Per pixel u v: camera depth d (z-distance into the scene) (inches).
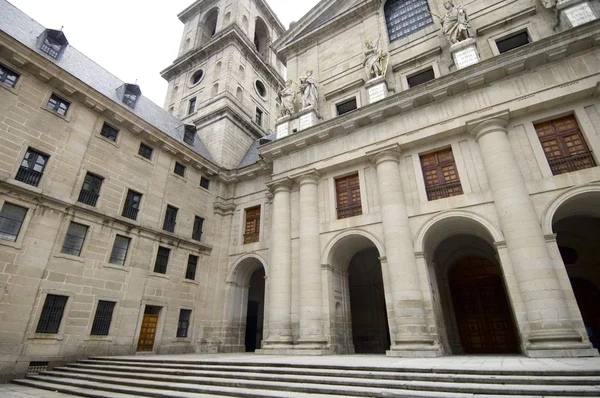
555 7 605.0
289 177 740.0
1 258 510.6
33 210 564.7
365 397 272.2
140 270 707.4
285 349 597.3
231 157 1065.5
